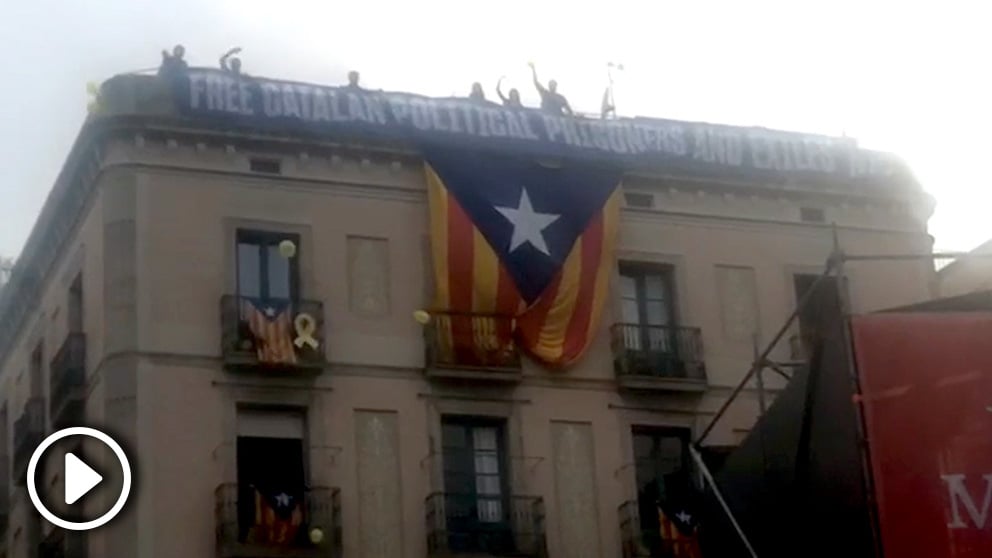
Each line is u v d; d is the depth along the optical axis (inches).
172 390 1375.5
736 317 1582.2
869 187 1672.0
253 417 1400.1
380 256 1476.4
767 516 1067.9
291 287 1448.1
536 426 1476.4
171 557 1333.7
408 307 1470.2
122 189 1421.0
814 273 1626.5
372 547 1391.5
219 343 1398.9
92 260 1461.6
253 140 1459.2
